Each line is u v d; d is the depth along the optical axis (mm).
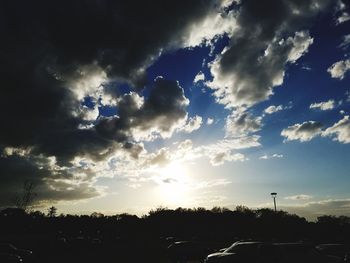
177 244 27469
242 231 97062
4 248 30562
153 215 107250
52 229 95750
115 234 97062
